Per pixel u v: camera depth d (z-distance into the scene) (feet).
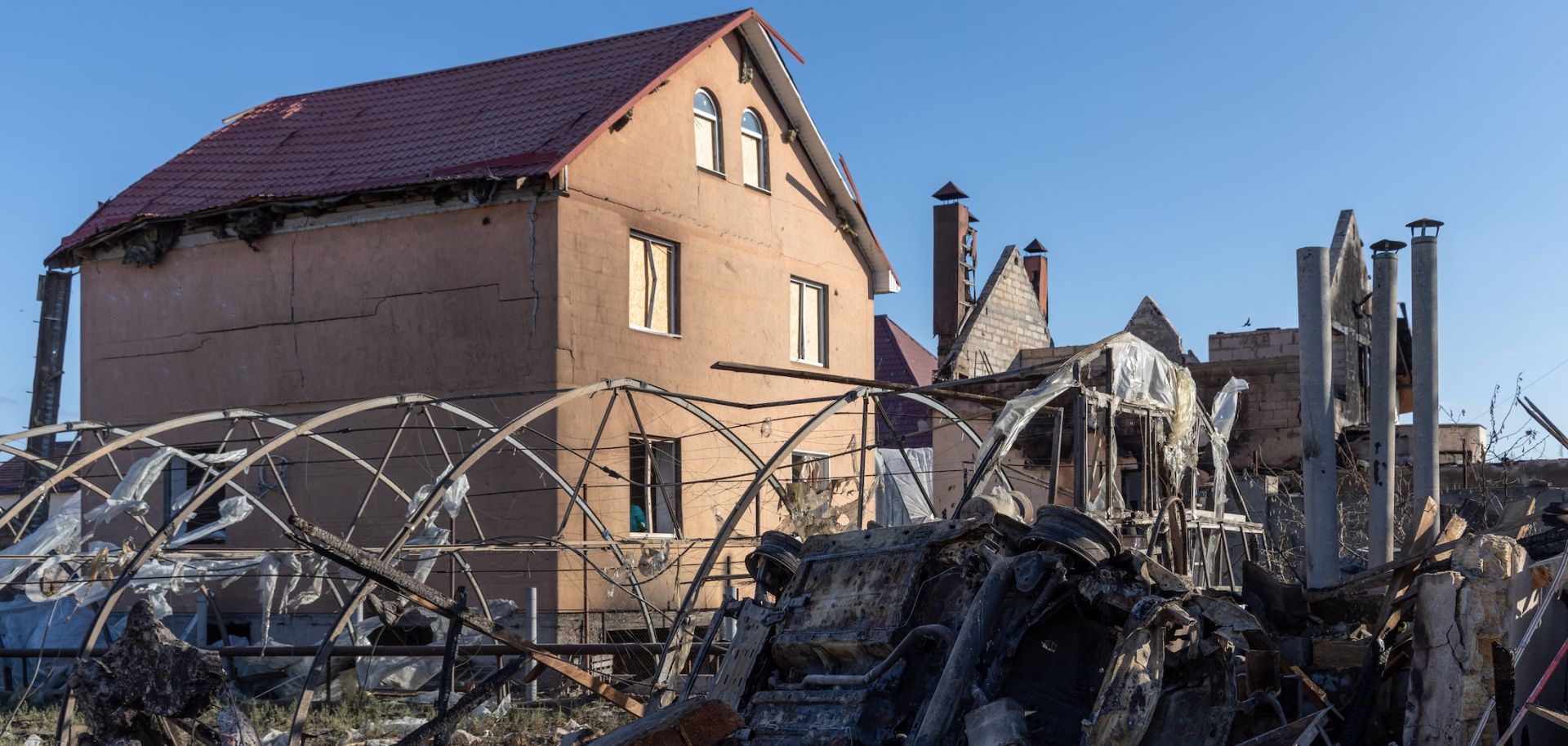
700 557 76.64
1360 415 98.63
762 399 83.97
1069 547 26.35
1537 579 26.91
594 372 70.28
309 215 73.36
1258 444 89.76
